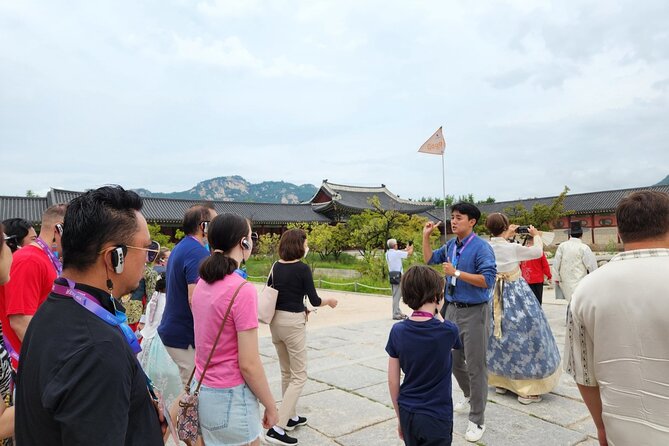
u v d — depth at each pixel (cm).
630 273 167
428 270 255
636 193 179
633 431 160
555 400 448
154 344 301
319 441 376
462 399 461
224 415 223
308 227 3478
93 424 108
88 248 127
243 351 221
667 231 170
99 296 128
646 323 159
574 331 186
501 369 451
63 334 117
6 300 239
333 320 1075
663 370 156
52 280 257
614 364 166
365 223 2922
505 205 4547
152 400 150
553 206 3419
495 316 456
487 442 360
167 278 314
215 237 241
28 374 117
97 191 135
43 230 269
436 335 246
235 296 224
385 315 1124
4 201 3081
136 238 136
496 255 458
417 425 242
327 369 596
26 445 117
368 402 469
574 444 356
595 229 4072
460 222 382
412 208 4512
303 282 381
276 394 497
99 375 112
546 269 711
